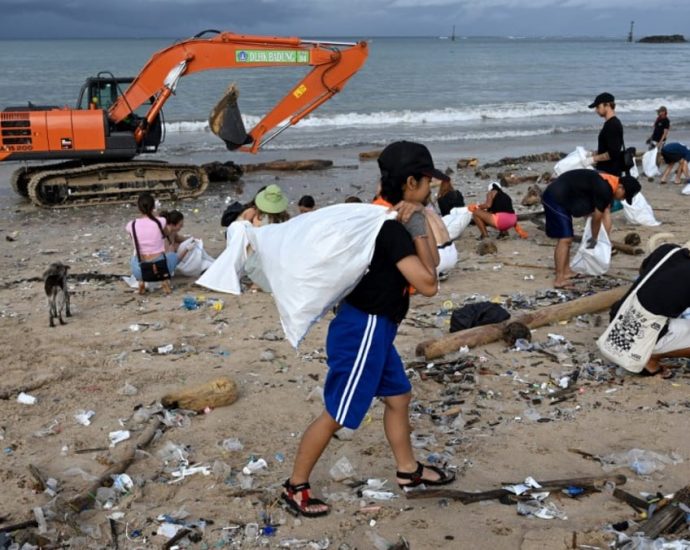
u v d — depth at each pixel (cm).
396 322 395
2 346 706
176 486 457
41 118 1462
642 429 520
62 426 541
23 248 1151
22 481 460
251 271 866
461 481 454
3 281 955
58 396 593
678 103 4056
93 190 1495
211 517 421
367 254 376
